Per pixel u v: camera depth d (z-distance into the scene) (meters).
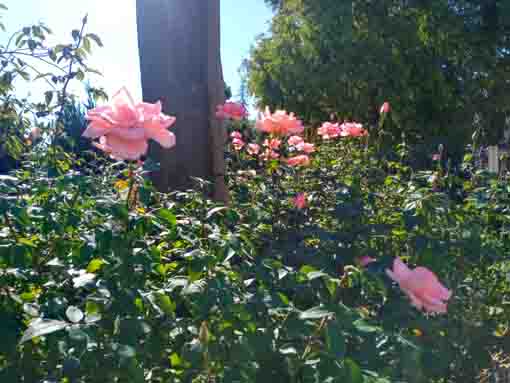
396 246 2.81
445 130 14.20
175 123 4.18
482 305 2.74
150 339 1.61
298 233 2.83
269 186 3.56
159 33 4.22
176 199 3.14
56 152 3.19
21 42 3.23
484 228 3.31
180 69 4.23
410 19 14.82
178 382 1.54
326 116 15.43
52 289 1.76
